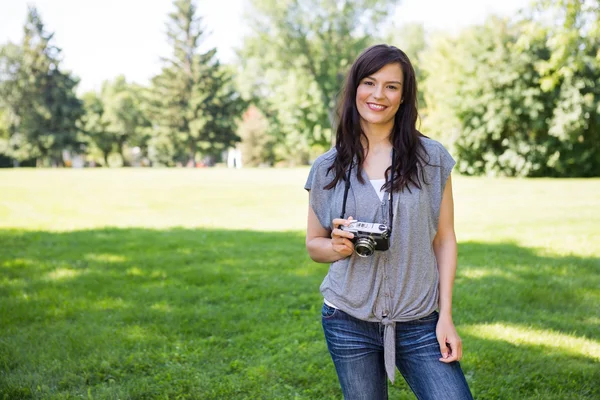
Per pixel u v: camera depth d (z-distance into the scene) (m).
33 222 10.92
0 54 48.53
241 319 4.62
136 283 5.89
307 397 3.21
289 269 6.48
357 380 1.88
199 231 9.77
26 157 46.34
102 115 53.56
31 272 6.36
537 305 4.95
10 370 3.59
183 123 48.22
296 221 11.30
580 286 5.54
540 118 22.75
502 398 3.17
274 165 50.97
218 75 48.72
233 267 6.61
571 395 3.17
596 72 21.78
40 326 4.45
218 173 26.91
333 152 1.98
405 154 1.87
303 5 37.94
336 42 38.75
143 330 4.34
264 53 41.31
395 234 1.85
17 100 47.53
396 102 1.90
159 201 15.00
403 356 1.89
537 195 15.39
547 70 10.72
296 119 41.06
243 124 50.31
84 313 4.77
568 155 23.56
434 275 1.91
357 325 1.89
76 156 49.78
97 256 7.34
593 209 11.87
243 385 3.37
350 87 1.96
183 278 6.07
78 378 3.46
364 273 1.87
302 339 4.12
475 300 4.99
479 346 3.86
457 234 8.95
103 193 16.73
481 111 23.55
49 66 46.75
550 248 7.54
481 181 21.08
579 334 4.21
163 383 3.38
